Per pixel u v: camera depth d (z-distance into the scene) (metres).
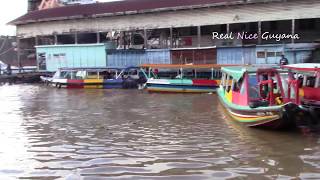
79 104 24.09
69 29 44.06
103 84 34.50
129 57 38.81
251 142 13.10
